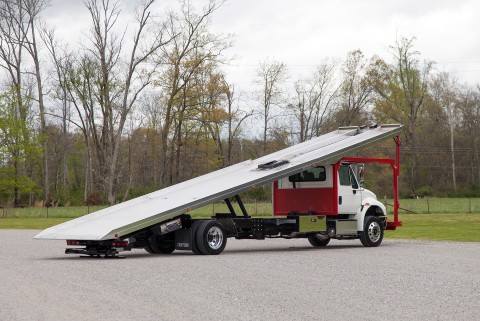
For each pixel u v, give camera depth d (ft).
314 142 77.36
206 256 59.62
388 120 269.03
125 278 42.52
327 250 66.33
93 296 34.71
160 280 41.32
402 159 286.66
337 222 68.90
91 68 215.31
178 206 59.41
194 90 220.02
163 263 52.65
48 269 48.47
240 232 64.59
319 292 35.86
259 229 65.41
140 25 201.46
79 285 39.14
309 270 46.55
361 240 70.64
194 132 243.40
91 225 58.95
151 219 57.88
